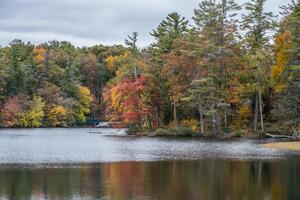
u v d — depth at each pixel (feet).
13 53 423.23
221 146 186.91
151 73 277.85
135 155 149.38
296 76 228.84
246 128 264.31
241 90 257.34
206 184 92.53
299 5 257.34
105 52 514.27
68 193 82.07
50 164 122.93
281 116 241.14
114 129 375.45
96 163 126.11
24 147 181.98
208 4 281.33
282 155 149.38
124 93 277.64
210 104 254.27
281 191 85.51
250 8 302.04
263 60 257.34
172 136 256.11
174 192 84.02
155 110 283.38
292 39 231.91
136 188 87.51
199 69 256.11
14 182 92.89
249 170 112.37
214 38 266.77
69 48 554.87
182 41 274.36
